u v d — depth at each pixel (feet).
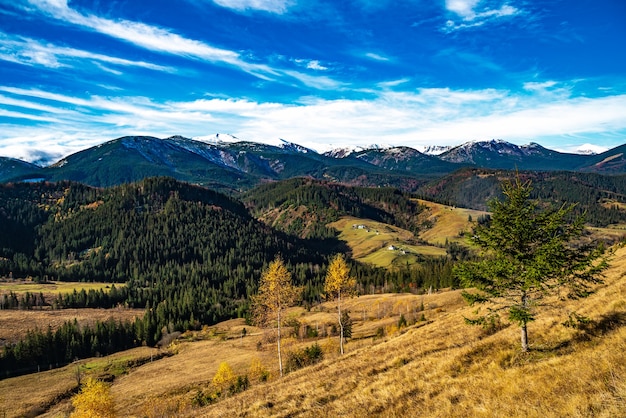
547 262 62.90
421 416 57.82
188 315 570.05
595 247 64.08
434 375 75.05
